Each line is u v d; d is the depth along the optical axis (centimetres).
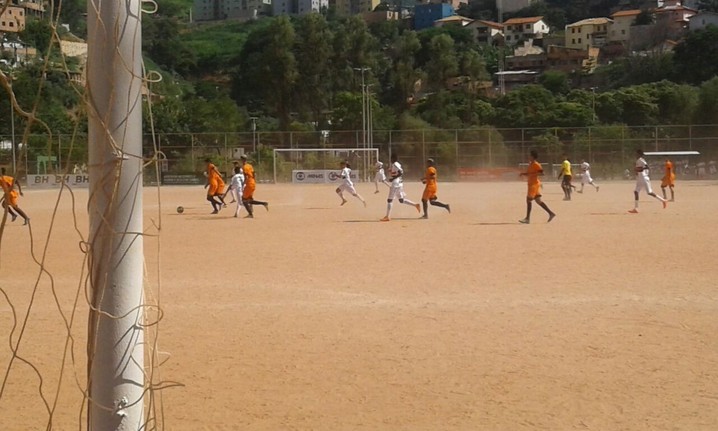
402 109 10231
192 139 6675
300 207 3059
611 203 3100
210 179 2725
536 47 14638
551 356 750
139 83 363
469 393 643
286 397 638
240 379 688
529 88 9106
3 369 727
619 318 909
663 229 1959
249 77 11250
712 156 6481
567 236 1808
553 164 6612
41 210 3067
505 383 668
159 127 6750
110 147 356
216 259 1474
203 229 2120
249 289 1136
